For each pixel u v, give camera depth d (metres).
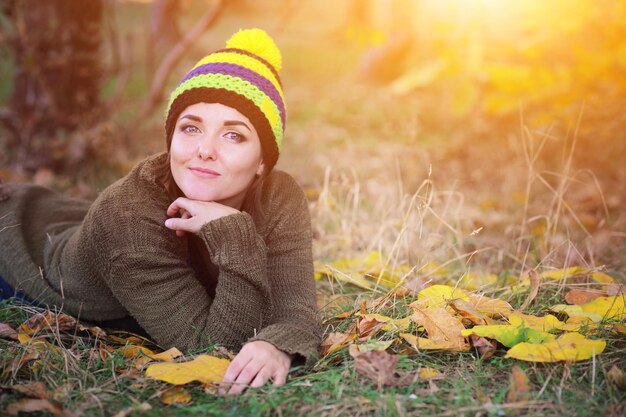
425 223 3.88
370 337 2.21
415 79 5.01
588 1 4.48
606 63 4.57
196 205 2.12
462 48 4.78
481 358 2.04
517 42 4.72
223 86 2.11
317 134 6.16
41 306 2.54
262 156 2.24
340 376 1.91
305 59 10.91
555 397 1.85
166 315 2.14
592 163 4.90
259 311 2.14
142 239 2.15
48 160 4.77
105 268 2.22
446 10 4.75
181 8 5.93
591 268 2.88
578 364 2.02
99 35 5.04
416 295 2.66
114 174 4.73
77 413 1.76
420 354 2.08
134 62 9.23
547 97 4.77
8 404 1.78
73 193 4.38
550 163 4.98
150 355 2.13
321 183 4.69
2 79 6.96
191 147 2.13
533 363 2.01
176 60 5.42
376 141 6.01
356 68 10.04
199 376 1.89
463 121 6.23
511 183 4.70
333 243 3.45
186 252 2.27
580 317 2.33
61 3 4.82
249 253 2.11
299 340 2.04
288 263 2.30
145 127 6.11
